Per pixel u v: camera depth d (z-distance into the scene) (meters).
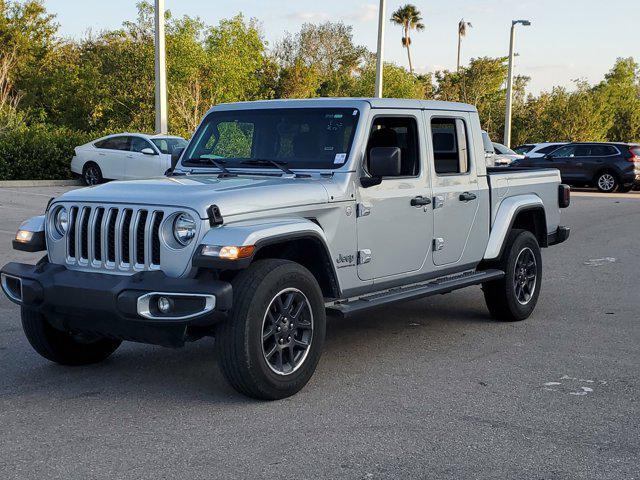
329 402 5.02
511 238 7.34
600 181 26.08
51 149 23.67
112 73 32.28
